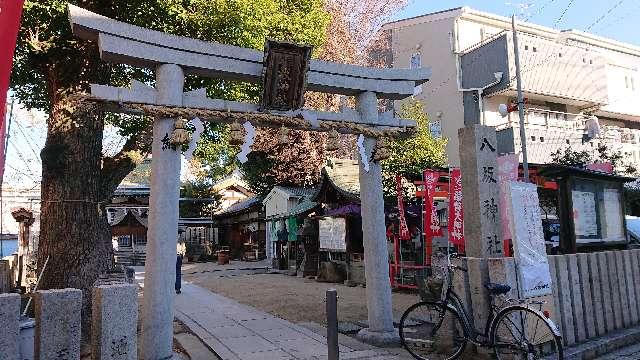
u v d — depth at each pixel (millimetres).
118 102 5793
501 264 5828
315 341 7418
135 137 8781
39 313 3092
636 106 26203
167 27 8500
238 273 22234
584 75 23078
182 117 6117
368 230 7516
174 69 6156
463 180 6680
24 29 7637
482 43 22812
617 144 24250
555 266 6410
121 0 7902
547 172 8711
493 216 6473
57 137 7719
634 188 18141
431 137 21797
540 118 22859
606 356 6250
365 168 7562
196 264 30141
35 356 3051
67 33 7770
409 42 27578
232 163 33375
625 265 7789
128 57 5895
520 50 21484
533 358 5332
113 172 8633
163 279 5809
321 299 12438
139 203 24438
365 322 8727
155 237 5848
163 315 5762
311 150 26078
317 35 12031
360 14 27406
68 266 7434
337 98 25859
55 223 7535
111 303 3371
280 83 6586
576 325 6410
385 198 16797
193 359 6504
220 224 36969
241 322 9211
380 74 7773
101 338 3277
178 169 6113
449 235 10844
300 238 20672
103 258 7980
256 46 9070
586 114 24672
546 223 13961
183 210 36000
